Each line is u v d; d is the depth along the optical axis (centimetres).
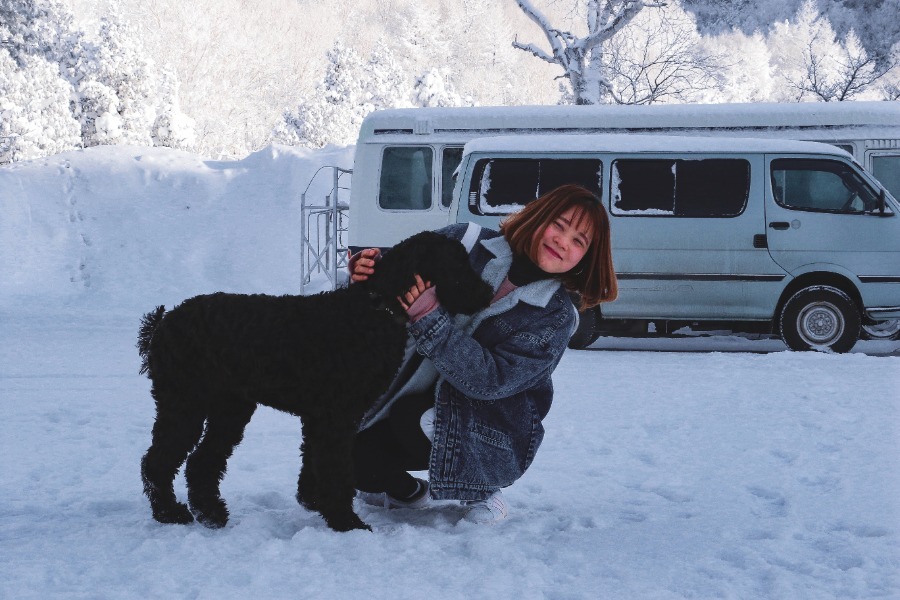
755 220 1193
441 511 457
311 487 434
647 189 1220
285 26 8431
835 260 1180
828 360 1055
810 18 6147
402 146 1489
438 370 408
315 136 4112
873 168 1380
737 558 383
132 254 2255
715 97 4472
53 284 2127
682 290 1209
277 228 2336
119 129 3669
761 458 579
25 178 2473
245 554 371
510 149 1259
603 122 1441
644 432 662
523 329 419
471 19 7838
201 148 6331
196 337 393
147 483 409
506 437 428
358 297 388
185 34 6538
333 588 333
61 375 971
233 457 583
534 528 420
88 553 371
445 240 391
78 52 3700
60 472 539
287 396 393
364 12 9344
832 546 397
